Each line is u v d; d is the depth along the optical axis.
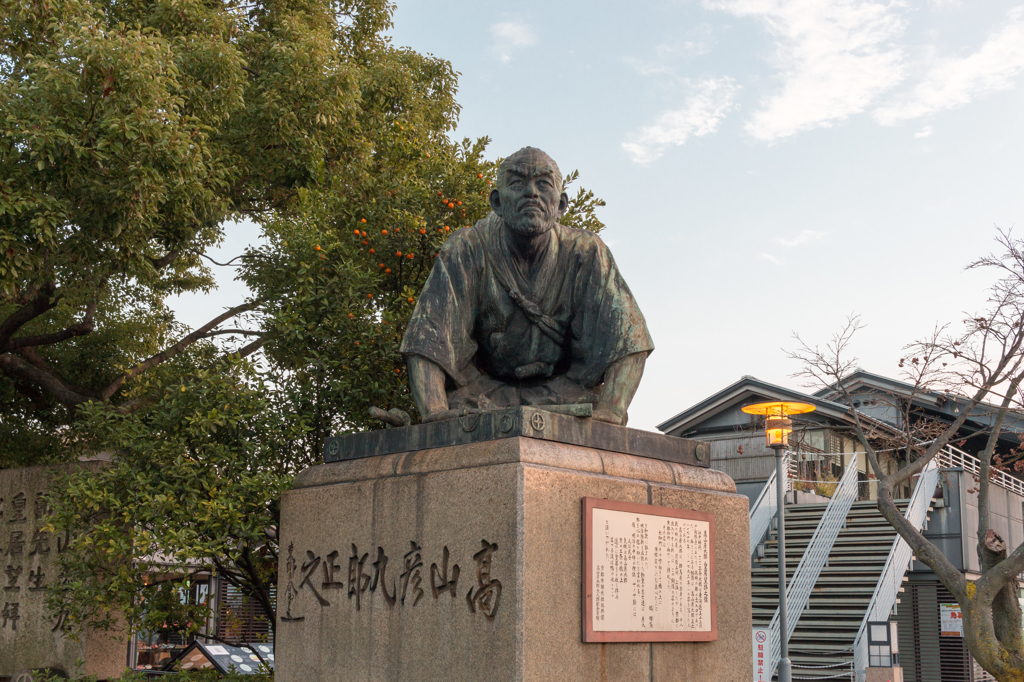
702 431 21.06
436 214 7.74
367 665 4.27
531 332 4.81
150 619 6.52
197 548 5.69
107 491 6.16
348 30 10.80
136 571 6.10
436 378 4.64
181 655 8.69
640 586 4.22
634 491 4.32
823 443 20.05
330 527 4.62
